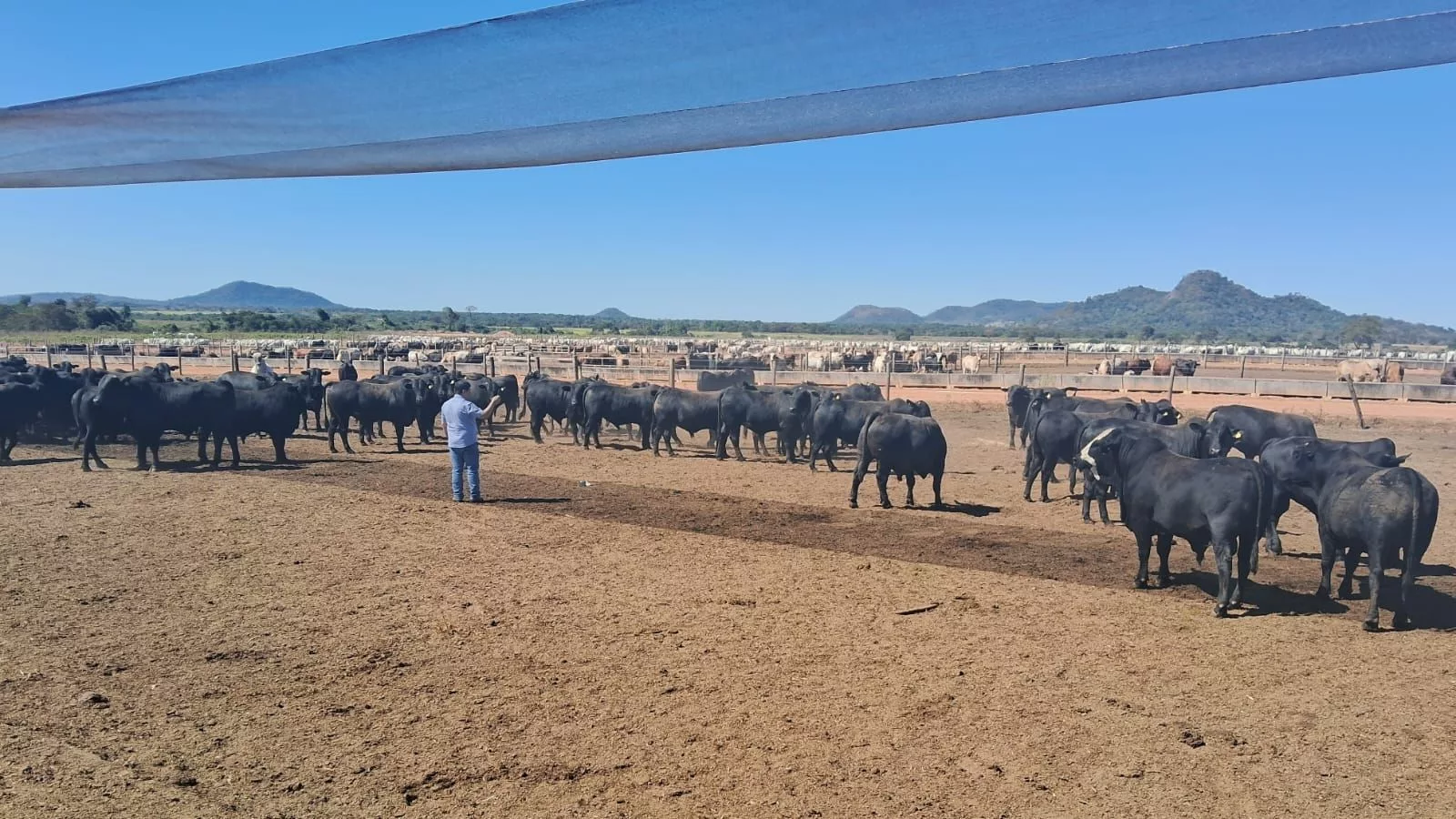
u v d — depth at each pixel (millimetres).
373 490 17641
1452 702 7793
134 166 2604
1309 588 11344
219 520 14547
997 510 16438
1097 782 6430
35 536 13133
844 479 20125
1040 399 20594
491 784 6320
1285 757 6793
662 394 23703
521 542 13453
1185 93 1709
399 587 11023
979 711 7617
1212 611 10383
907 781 6430
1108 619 10078
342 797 6109
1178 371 49844
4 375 23781
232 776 6352
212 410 19688
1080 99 1808
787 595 10914
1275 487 12742
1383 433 27578
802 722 7379
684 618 10000
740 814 5969
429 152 2346
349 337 108000
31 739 6820
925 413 20734
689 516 15562
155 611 9930
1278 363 66750
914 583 11461
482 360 53531
